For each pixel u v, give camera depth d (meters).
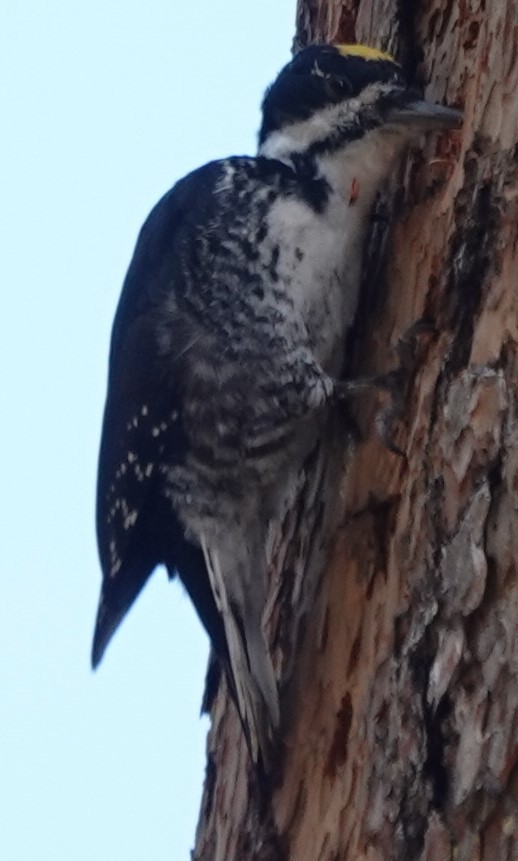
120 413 8.36
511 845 5.14
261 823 6.77
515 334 5.96
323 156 7.90
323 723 6.56
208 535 8.02
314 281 7.75
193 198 8.27
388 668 5.99
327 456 7.40
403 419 6.61
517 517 5.59
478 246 6.38
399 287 7.14
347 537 6.77
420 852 5.43
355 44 8.54
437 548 5.91
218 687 8.83
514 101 6.47
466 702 5.46
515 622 5.43
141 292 8.40
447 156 7.05
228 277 7.93
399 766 5.68
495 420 5.83
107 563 8.38
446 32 7.43
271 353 7.77
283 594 7.56
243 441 7.92
